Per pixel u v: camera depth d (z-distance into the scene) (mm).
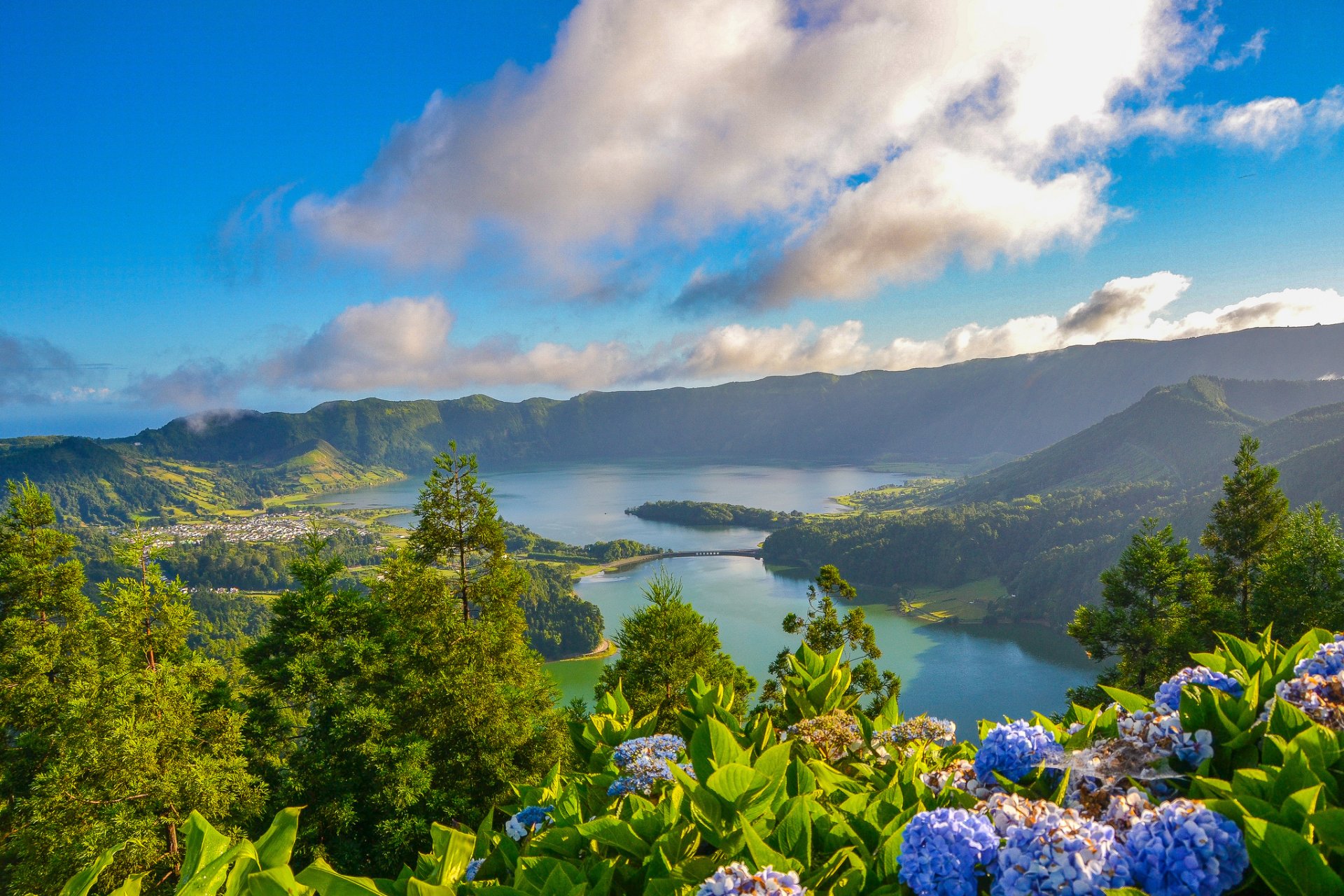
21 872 16453
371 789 17750
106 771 15703
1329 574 21562
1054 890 1823
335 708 18484
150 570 20516
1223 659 3285
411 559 21766
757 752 3584
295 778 17906
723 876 2008
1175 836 1851
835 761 3564
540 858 2508
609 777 3381
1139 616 25828
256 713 20016
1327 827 1808
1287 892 1711
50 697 23047
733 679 19688
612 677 18312
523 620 22547
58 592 27000
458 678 19250
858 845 2383
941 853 1980
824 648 24875
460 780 18828
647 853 2594
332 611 20969
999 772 2613
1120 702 3107
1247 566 27047
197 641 106625
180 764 16203
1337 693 2576
